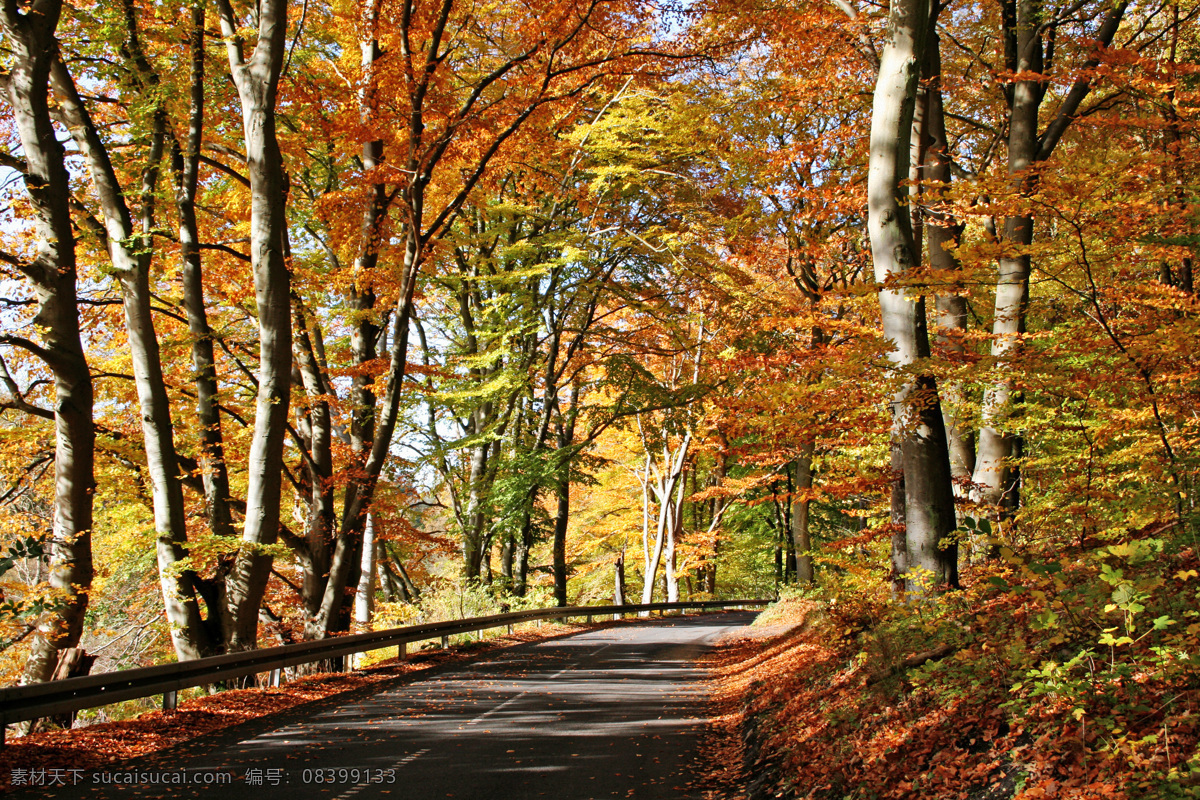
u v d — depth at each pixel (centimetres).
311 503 1925
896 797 616
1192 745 479
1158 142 1416
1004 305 1406
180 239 1728
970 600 954
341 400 1956
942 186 1013
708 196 2497
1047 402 1395
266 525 1664
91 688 991
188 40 1705
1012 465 1330
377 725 1069
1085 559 830
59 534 1504
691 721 1140
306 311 1919
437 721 1098
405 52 1728
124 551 2364
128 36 1659
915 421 1141
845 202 1429
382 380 1953
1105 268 1073
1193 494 940
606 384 3136
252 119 1648
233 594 1642
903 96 1152
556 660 1845
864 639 998
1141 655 589
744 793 775
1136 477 1074
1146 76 1141
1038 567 642
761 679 1341
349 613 1884
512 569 3447
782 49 1639
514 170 2661
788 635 1820
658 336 3347
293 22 2050
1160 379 968
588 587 4869
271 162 1661
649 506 4331
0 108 1847
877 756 688
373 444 1819
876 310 1320
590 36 1886
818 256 1734
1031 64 1520
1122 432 1048
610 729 1059
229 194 2084
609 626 2928
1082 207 914
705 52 1759
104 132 1847
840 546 1292
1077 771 508
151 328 1653
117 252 1634
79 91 1895
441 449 2806
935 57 1445
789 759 811
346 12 1983
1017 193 923
